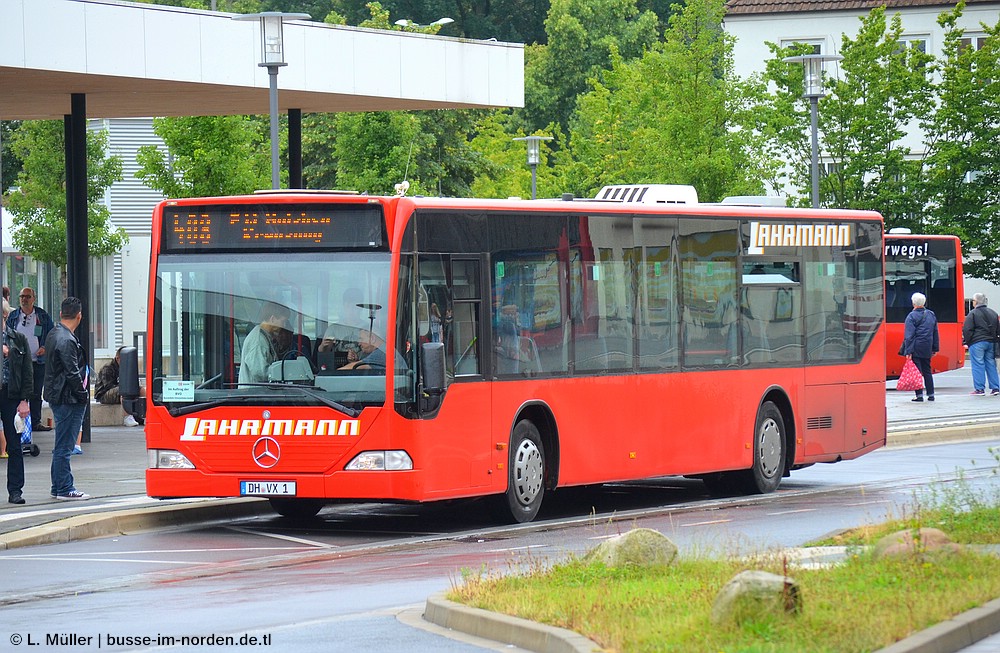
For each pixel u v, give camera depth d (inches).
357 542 1646.2
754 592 952.3
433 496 1680.6
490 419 1759.4
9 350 1854.1
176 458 1710.1
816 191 3636.8
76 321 1952.5
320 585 1315.2
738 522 1764.3
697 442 2053.4
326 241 1691.7
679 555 1273.4
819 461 2266.2
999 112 5177.2
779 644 883.4
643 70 5556.1
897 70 5108.3
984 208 5236.2
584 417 1889.8
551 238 1855.3
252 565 1460.4
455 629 1071.0
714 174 4719.5
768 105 5034.5
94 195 4751.5
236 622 1125.1
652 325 1994.3
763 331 2171.5
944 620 962.7
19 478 1878.7
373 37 3019.2
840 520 1766.7
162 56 2684.5
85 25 2573.8
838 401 2294.5
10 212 4854.8
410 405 1663.4
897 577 1103.6
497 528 1760.6
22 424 1879.9
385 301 1665.8
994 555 1205.1
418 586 1296.8
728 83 4936.0
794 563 1216.8
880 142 5088.6
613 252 1943.9
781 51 5007.4
